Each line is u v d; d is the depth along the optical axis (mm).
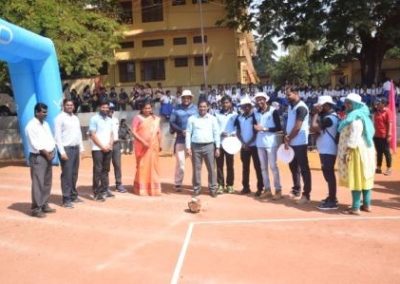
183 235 7637
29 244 7379
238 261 6434
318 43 29172
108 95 25062
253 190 11188
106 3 26047
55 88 14234
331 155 8938
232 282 5738
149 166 10609
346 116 8625
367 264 6266
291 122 9547
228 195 10594
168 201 10047
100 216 8898
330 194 9047
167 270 6184
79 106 23844
